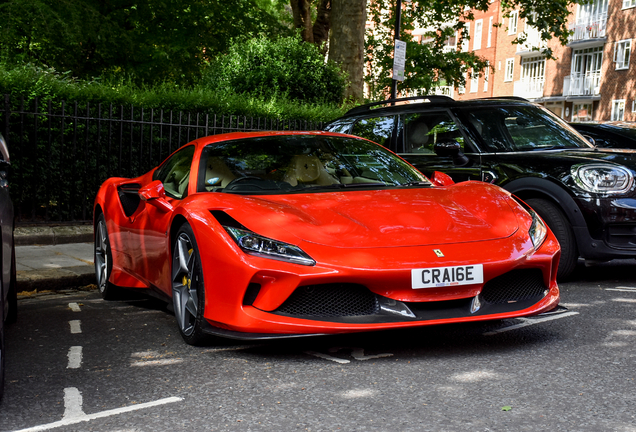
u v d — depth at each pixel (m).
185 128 9.53
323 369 3.26
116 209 5.29
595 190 5.32
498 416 2.58
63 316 4.79
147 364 3.46
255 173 4.30
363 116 7.08
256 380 3.12
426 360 3.38
